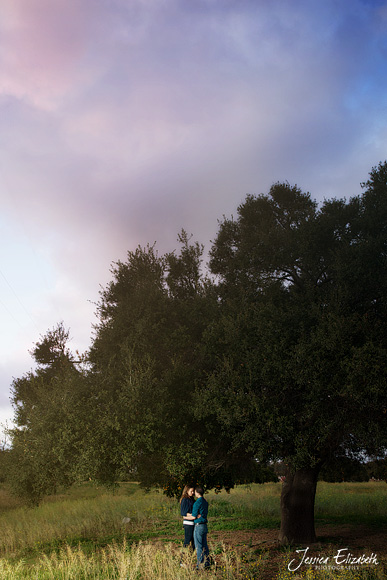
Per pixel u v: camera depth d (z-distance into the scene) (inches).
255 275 497.4
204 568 341.7
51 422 457.1
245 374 418.0
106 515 710.5
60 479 476.1
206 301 520.4
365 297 434.6
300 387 397.1
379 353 363.3
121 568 324.5
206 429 473.4
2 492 1125.7
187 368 483.5
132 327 511.5
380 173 498.6
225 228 608.1
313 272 493.4
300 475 500.4
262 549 438.6
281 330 414.6
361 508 760.3
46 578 343.6
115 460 419.8
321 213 493.4
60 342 659.4
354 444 491.8
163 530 593.6
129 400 432.5
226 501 874.1
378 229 468.4
